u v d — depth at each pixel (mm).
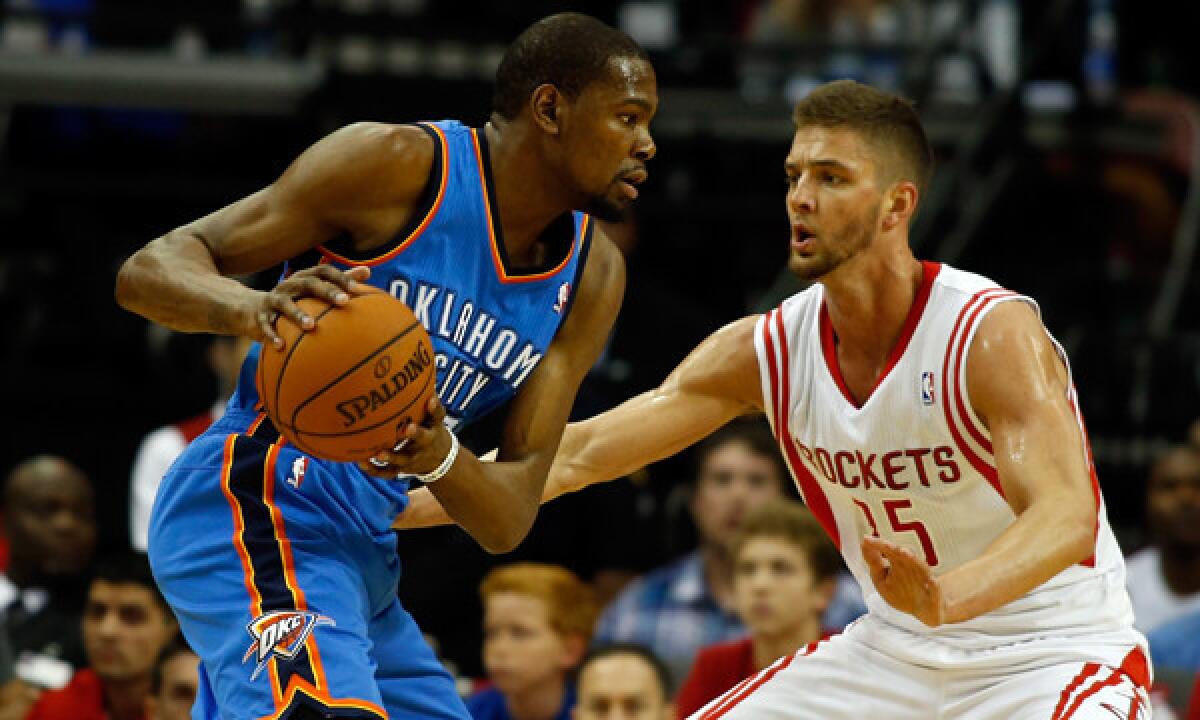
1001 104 25469
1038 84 27188
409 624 11656
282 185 10500
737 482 18688
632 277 21734
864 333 11422
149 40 27297
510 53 10828
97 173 26438
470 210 10680
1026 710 11164
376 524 11109
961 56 26562
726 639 18594
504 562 20125
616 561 20359
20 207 26438
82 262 26109
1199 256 26625
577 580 17547
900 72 27297
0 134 26344
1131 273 26328
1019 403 10711
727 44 26969
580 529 20344
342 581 10648
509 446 11320
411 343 9977
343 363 9734
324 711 9938
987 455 11164
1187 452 19203
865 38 28188
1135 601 19328
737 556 16422
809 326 11898
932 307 11227
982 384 10891
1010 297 11141
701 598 18906
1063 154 26406
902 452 11391
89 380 25078
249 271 10625
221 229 10477
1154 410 24438
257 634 10234
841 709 11984
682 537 20969
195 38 26891
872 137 11023
